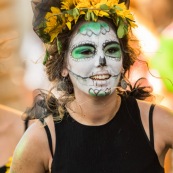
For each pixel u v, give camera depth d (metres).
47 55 6.47
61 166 6.29
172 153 8.14
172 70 9.33
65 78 6.45
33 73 9.41
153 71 9.21
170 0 9.83
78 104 6.32
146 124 6.31
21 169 6.45
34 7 6.40
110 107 6.29
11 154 7.79
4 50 8.48
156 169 6.30
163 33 9.68
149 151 6.27
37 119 6.59
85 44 6.19
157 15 9.77
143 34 9.52
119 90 6.58
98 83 6.19
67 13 6.20
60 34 6.29
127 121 6.32
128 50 6.46
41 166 6.45
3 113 7.86
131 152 6.25
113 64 6.21
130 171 6.23
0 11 11.41
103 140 6.28
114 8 6.21
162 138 6.31
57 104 6.45
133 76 7.67
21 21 10.81
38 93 7.22
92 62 6.18
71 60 6.26
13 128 7.84
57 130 6.35
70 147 6.29
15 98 9.67
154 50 9.46
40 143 6.35
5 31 10.74
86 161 6.27
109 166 6.25
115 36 6.26
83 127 6.31
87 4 6.21
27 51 9.33
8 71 9.05
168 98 9.26
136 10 9.67
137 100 6.42
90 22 6.22
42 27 6.33
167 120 6.30
